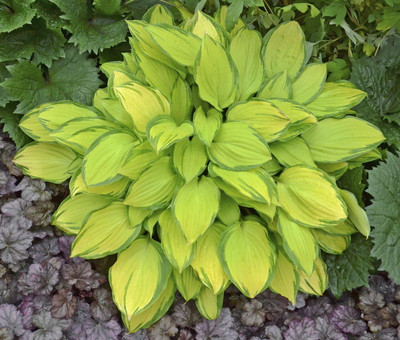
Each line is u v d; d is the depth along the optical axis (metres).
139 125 0.75
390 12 0.94
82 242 0.74
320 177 0.75
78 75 0.97
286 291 0.76
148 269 0.75
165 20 0.91
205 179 0.75
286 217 0.75
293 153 0.79
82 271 0.81
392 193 0.84
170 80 0.82
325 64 0.84
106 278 0.83
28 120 0.86
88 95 0.96
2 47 0.96
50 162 0.88
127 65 0.86
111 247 0.74
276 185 0.76
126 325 0.75
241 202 0.73
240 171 0.72
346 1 0.94
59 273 0.81
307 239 0.74
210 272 0.72
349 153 0.79
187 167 0.73
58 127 0.79
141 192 0.73
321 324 0.80
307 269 0.71
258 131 0.76
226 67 0.78
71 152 0.89
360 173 0.83
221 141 0.76
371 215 0.81
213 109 0.81
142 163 0.75
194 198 0.72
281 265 0.78
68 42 0.99
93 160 0.73
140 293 0.73
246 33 0.82
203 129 0.76
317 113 0.82
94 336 0.77
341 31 1.01
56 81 0.97
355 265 0.84
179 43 0.79
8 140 0.98
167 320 0.79
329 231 0.79
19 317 0.76
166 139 0.69
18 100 0.92
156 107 0.76
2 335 0.73
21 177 0.93
